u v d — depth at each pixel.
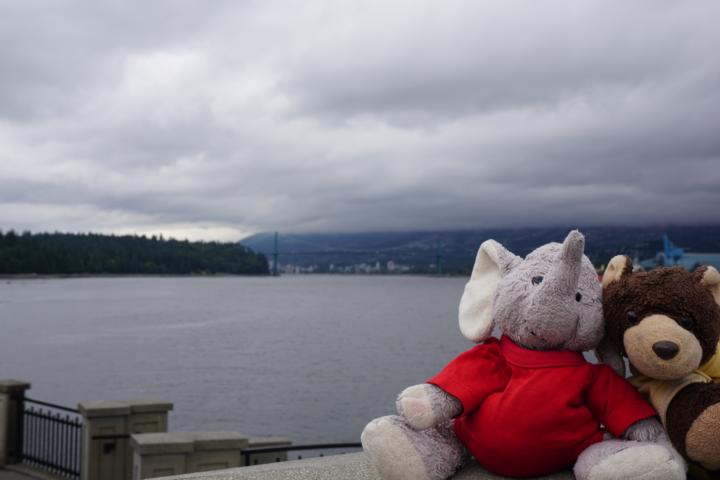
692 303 0.57
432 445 0.62
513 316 0.63
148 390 6.09
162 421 1.62
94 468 1.55
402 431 0.62
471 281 0.70
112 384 6.43
